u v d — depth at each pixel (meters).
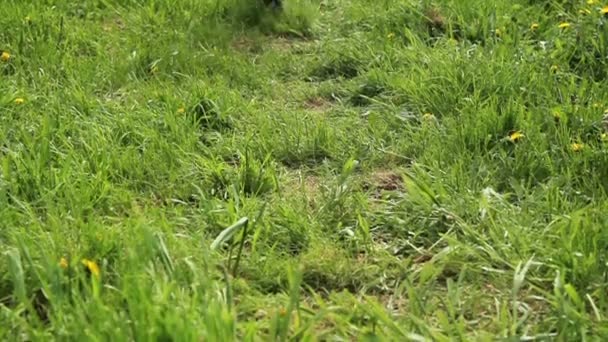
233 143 4.73
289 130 4.85
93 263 3.11
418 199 3.94
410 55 5.79
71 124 4.75
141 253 3.20
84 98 5.10
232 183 4.21
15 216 3.74
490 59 5.54
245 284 3.34
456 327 2.97
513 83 5.14
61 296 2.98
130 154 4.45
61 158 4.30
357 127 4.98
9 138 4.60
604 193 3.93
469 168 4.28
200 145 4.69
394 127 4.96
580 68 5.47
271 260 3.55
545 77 5.18
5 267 3.28
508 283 3.36
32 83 5.39
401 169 4.41
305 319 3.06
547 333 3.04
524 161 4.28
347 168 4.18
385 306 3.33
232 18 6.78
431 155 4.45
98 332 2.74
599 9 5.89
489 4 6.43
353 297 3.20
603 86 5.11
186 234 3.73
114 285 3.23
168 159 4.48
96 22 6.67
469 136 4.57
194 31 6.44
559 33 5.88
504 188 4.19
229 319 2.77
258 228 3.62
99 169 4.27
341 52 6.02
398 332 2.93
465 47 5.84
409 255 3.70
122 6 7.05
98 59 5.87
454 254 3.53
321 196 4.14
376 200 4.18
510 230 3.61
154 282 2.98
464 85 5.23
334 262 3.54
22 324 2.88
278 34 6.70
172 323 2.70
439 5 6.61
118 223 3.80
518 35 5.94
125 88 5.48
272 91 5.59
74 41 6.21
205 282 3.04
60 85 5.39
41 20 6.31
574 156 4.28
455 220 3.76
